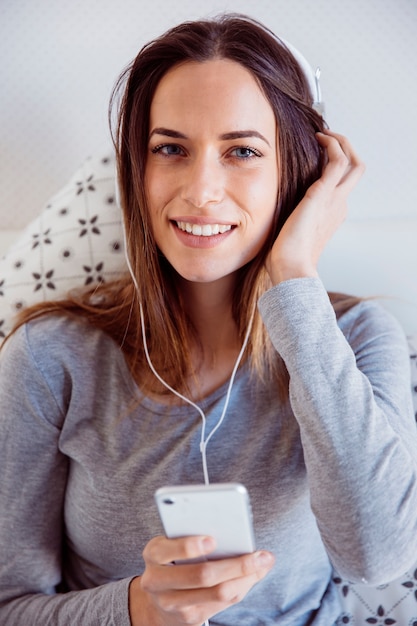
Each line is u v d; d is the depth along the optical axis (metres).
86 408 0.88
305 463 0.75
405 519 0.70
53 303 0.94
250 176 0.76
